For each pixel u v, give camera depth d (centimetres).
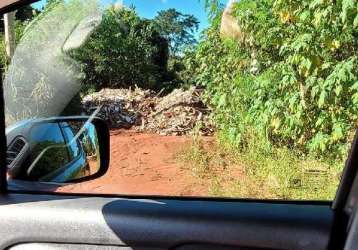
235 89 576
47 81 204
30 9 197
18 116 194
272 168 380
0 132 174
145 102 532
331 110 438
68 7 212
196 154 459
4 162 178
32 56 202
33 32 202
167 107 566
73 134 217
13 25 196
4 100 177
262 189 356
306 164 388
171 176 382
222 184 371
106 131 225
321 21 442
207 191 358
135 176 353
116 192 203
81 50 224
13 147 187
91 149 221
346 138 412
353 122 426
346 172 157
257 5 534
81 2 217
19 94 195
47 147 201
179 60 455
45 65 205
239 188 360
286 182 347
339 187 160
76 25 214
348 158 157
